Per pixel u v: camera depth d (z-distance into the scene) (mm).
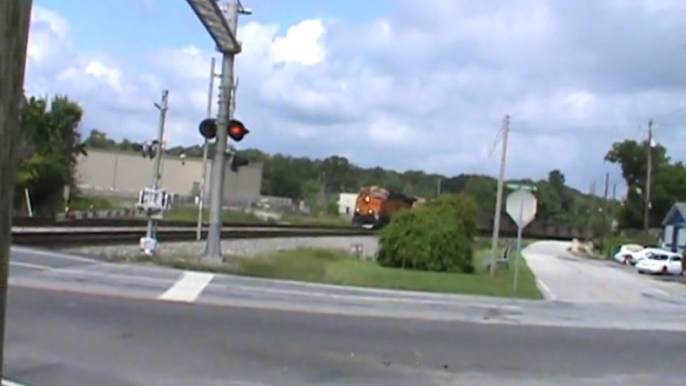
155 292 17922
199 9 22359
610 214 114062
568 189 146125
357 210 83812
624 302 29062
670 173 110438
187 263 25562
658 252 60375
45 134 61688
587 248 104625
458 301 23203
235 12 25156
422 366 12117
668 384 12258
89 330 12555
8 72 3377
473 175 99062
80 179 80125
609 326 19641
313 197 149625
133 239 37781
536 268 51219
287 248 45344
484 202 94688
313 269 30828
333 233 72375
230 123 26188
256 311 16469
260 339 13180
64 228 40156
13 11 3383
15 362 10062
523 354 14008
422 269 41875
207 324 14195
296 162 156500
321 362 11781
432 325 16797
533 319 19922
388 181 135375
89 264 22750
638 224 110625
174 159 102375
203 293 18625
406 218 43125
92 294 16531
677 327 20516
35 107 60719
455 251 42812
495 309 21641
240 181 112562
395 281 29672
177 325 13805
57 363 10227
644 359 14523
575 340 16375
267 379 10422
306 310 17391
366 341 13914
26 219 42344
